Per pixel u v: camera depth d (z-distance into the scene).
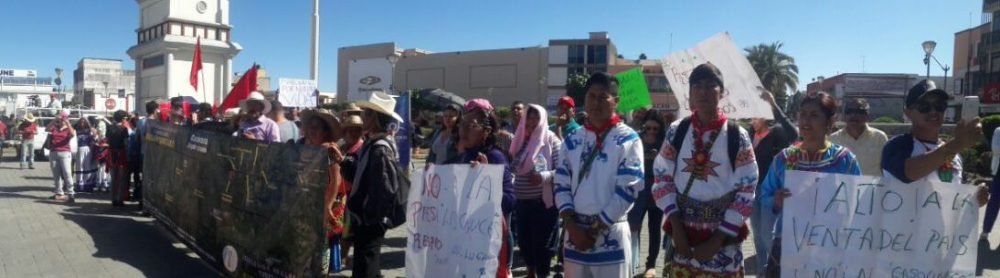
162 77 37.81
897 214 3.22
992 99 22.75
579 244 3.48
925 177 3.42
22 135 17.80
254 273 5.40
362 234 5.19
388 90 91.00
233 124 8.65
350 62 95.25
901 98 67.00
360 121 5.85
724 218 3.14
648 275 6.24
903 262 3.22
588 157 3.53
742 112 6.03
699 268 3.26
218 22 38.66
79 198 11.87
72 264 6.68
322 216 4.64
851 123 4.82
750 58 73.75
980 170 14.61
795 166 3.81
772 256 3.89
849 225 3.26
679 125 3.35
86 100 63.34
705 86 3.19
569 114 6.75
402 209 5.23
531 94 80.00
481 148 5.03
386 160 5.11
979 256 7.20
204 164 6.52
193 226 6.79
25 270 6.43
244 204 5.59
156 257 7.02
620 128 3.50
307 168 4.77
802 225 3.31
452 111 6.66
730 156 3.16
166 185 7.92
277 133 8.02
